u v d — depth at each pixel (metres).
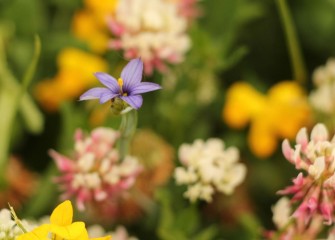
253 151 0.36
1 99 0.34
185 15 0.33
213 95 0.35
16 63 0.36
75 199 0.28
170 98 0.34
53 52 0.36
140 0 0.30
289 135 0.35
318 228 0.26
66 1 0.38
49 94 0.36
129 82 0.22
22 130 0.35
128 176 0.26
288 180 0.35
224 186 0.27
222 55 0.33
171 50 0.29
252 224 0.29
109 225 0.31
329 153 0.23
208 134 0.35
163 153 0.32
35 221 0.30
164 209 0.29
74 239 0.21
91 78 0.35
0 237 0.22
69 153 0.29
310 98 0.34
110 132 0.27
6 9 0.36
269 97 0.35
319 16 0.38
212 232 0.30
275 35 0.38
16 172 0.34
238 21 0.36
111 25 0.29
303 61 0.38
